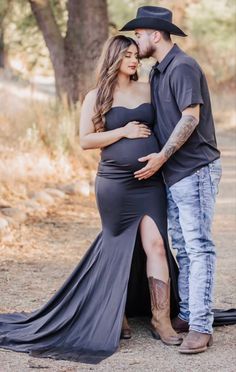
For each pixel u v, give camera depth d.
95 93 5.73
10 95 16.00
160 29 5.64
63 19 20.17
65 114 14.91
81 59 16.12
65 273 7.77
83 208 11.37
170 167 5.64
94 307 5.73
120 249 5.71
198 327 5.55
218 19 33.12
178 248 5.86
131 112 5.68
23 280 7.46
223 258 8.50
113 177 5.69
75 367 5.27
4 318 6.16
